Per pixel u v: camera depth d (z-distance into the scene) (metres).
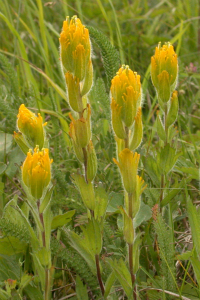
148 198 0.79
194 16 1.61
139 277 0.75
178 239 0.81
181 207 0.82
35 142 0.68
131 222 0.67
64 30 0.65
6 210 0.75
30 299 0.74
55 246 0.73
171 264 0.72
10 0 1.58
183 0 1.80
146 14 1.60
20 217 0.75
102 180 0.84
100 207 0.69
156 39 1.47
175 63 0.74
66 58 0.65
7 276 0.73
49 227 0.68
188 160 0.86
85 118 0.67
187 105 1.13
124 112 0.64
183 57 1.45
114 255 0.75
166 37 1.51
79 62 0.65
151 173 0.80
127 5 1.70
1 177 0.84
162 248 0.72
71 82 0.65
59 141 0.88
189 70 1.19
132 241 0.67
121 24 1.64
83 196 0.68
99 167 0.86
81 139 0.66
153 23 1.56
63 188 0.82
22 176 0.66
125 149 0.64
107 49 0.82
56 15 1.61
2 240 0.74
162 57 0.74
